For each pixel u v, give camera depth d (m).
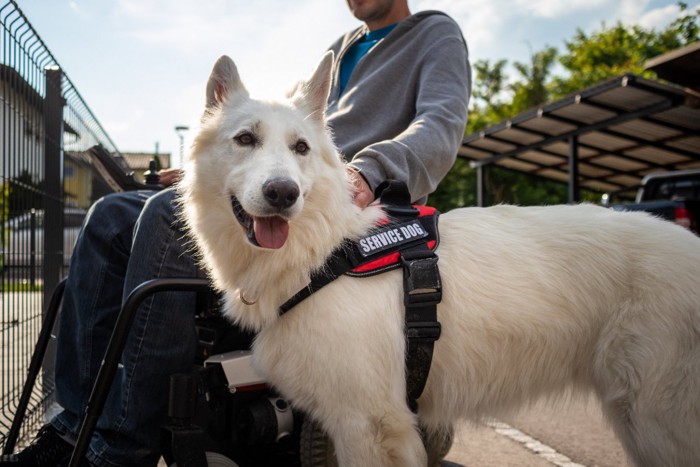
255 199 0.77
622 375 0.83
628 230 0.88
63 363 1.02
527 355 0.86
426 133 1.00
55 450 0.97
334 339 0.78
